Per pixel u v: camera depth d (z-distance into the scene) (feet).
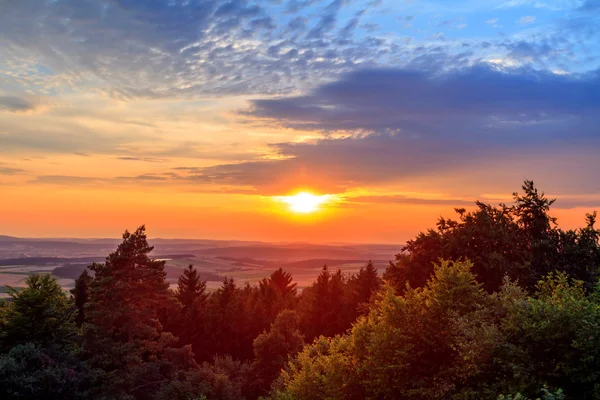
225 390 127.44
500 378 44.83
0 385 88.79
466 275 56.54
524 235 98.89
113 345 121.70
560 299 47.29
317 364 73.15
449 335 52.39
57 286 126.62
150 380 128.57
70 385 99.09
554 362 41.65
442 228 106.32
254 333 201.98
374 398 56.90
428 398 50.01
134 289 137.39
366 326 64.95
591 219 90.74
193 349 187.42
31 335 113.91
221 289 245.04
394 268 107.24
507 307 47.70
